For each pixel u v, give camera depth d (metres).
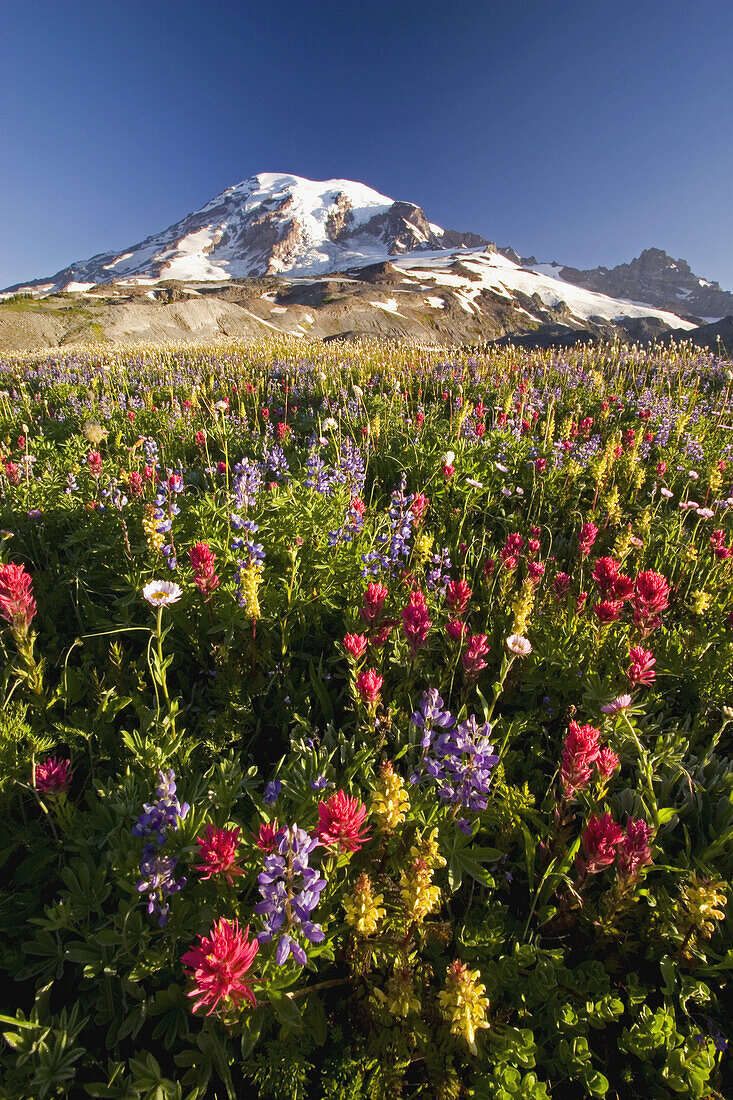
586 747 2.13
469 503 6.06
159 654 2.94
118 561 4.58
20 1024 1.71
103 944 1.92
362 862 2.32
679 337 59.72
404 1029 1.92
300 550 4.43
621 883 2.03
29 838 2.45
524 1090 1.73
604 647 3.61
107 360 18.23
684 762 2.93
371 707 2.68
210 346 24.53
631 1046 1.91
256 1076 1.81
